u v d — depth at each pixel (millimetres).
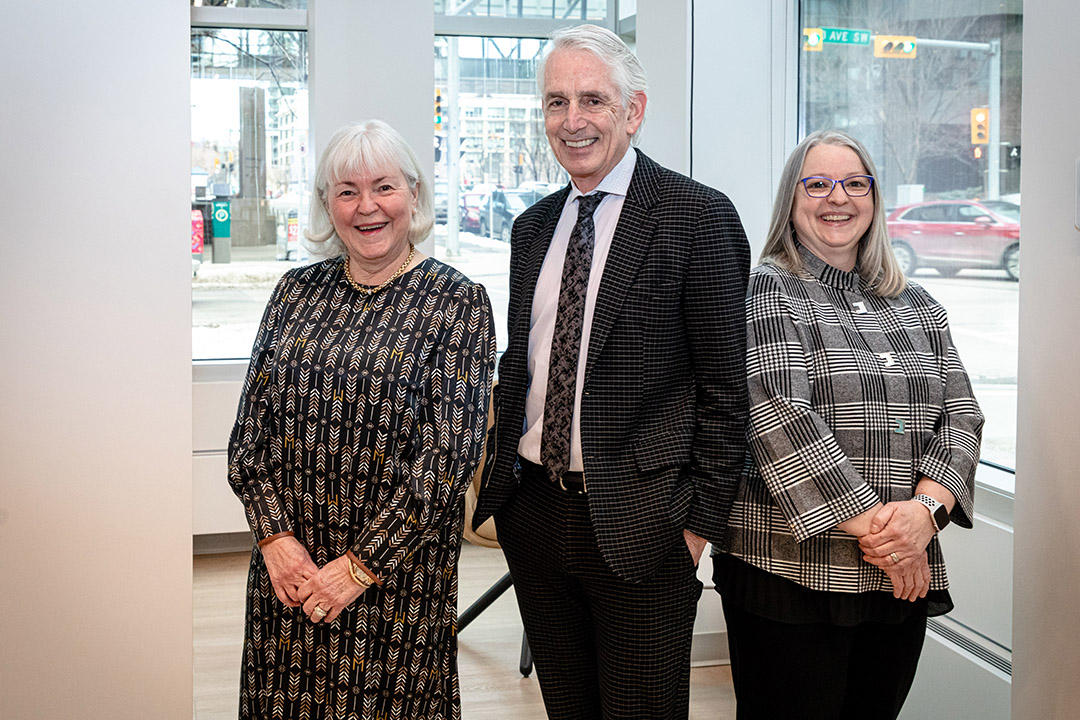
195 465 4598
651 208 1967
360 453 1853
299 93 4793
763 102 3311
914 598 1982
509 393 2104
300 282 2045
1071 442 1928
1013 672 2107
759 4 3275
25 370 2041
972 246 2795
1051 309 1962
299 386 1895
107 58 2037
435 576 1934
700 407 1994
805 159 2125
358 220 1930
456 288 1956
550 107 1991
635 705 2027
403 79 4535
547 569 2084
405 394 1854
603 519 1927
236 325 4816
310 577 1836
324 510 1876
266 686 1942
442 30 4988
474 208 5184
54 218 2033
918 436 2031
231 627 3797
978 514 2664
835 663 2039
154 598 2125
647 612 1994
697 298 1942
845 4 3271
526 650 3371
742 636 2129
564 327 1997
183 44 2062
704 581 3355
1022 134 2025
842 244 2100
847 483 1938
